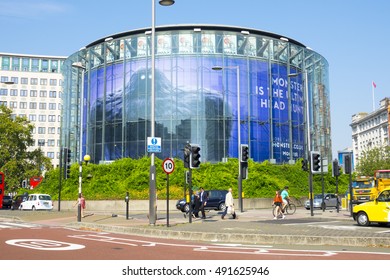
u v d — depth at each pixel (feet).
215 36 180.24
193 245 46.91
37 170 218.79
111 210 134.92
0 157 207.41
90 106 194.90
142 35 182.29
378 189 109.40
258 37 185.57
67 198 150.20
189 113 174.60
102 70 191.72
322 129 210.59
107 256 36.96
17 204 163.22
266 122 181.16
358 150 489.26
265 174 159.63
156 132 175.11
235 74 179.32
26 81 409.90
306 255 38.45
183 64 177.68
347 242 46.47
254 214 104.53
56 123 412.57
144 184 144.87
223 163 154.71
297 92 196.03
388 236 47.75
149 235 59.11
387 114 409.49
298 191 164.25
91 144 191.42
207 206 118.32
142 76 179.63
